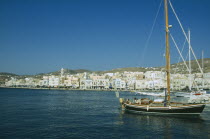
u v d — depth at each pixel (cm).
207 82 16025
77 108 7062
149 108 5184
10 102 8956
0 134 3481
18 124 4238
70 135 3472
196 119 4650
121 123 4375
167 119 4688
